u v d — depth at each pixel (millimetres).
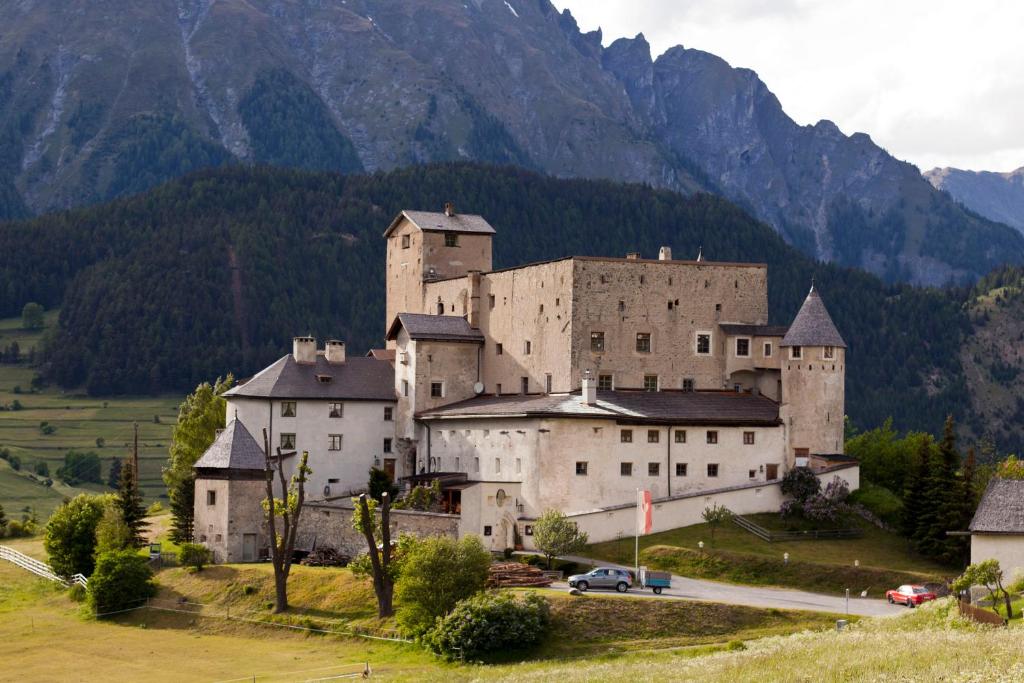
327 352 156875
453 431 143750
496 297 155125
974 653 71062
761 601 106750
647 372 144500
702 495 131000
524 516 128375
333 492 151250
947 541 120625
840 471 135250
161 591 125375
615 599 103875
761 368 145500
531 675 83375
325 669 98750
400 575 109688
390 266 180750
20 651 111188
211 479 132125
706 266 147500
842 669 70938
